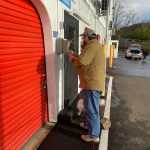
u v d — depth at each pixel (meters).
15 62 4.10
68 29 6.71
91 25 11.82
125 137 5.46
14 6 4.01
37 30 4.94
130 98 9.17
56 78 5.64
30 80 4.71
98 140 4.95
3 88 3.77
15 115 4.18
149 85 12.23
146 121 6.58
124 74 16.00
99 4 15.23
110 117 6.75
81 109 6.20
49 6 4.98
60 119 5.75
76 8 7.59
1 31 3.65
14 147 4.20
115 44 25.23
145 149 4.94
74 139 5.01
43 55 5.29
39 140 4.85
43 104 5.42
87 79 4.63
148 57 33.94
